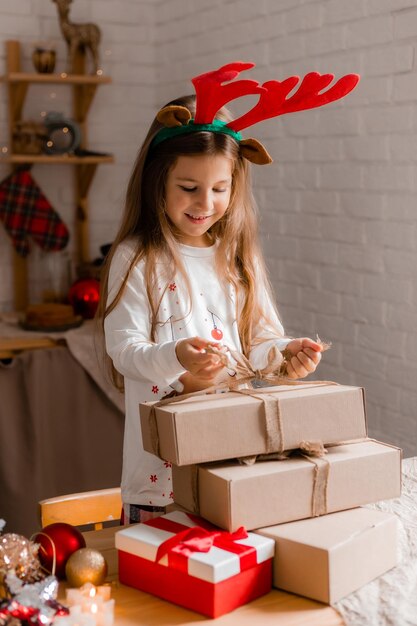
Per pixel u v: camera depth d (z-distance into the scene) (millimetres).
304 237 2723
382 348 2451
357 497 1075
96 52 3125
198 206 1320
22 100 3100
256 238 1508
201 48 3115
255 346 1459
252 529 1011
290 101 1320
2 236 3234
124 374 1312
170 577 973
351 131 2479
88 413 2770
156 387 1382
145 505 1394
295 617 942
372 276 2465
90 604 929
